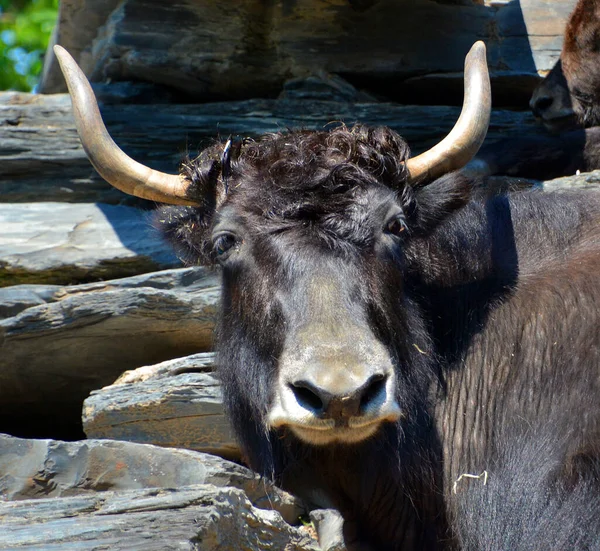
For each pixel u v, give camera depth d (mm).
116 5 35312
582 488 14859
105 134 17484
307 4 33188
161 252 26797
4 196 30938
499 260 17703
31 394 25125
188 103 34188
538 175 31891
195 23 33156
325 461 16688
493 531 15656
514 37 35156
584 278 16719
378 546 17562
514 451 16047
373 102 33094
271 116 32031
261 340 14992
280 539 15797
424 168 17203
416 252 17141
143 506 14180
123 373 23328
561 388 15977
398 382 15656
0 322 23656
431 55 33656
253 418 16531
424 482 16750
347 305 14094
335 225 15008
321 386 12836
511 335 16859
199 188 17109
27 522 14016
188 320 23344
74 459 18422
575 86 33844
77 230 27875
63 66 17656
